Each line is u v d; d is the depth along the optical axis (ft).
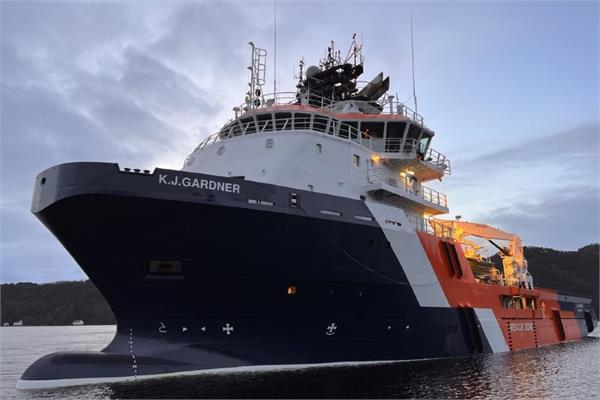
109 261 50.62
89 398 43.83
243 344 55.26
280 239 54.85
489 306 88.38
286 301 56.49
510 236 113.60
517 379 59.57
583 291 547.49
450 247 78.89
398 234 65.92
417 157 79.92
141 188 48.60
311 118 70.33
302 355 57.82
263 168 64.13
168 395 45.01
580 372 67.87
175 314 53.21
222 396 44.98
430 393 49.01
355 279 60.29
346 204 60.80
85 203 47.67
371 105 92.02
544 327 114.93
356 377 54.49
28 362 115.24
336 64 99.71
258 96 77.30
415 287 67.56
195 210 50.37
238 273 53.57
